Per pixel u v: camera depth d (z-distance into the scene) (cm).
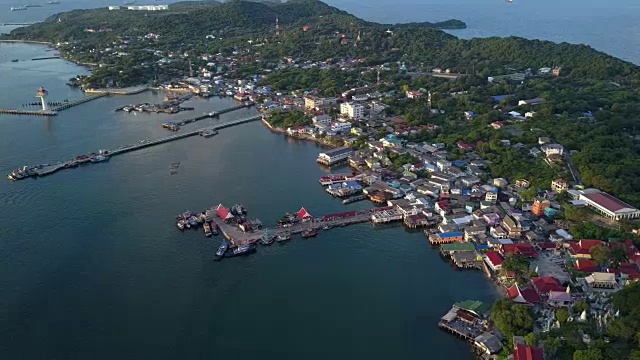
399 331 16950
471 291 18950
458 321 17112
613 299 17125
